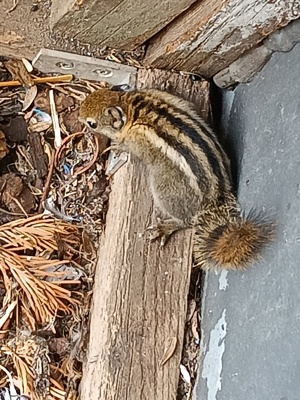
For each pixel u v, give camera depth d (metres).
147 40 0.42
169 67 0.42
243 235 0.36
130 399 0.40
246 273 0.37
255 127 0.39
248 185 0.39
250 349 0.35
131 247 0.41
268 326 0.34
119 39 0.41
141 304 0.41
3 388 0.42
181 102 0.41
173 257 0.42
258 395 0.34
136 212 0.42
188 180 0.39
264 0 0.35
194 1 0.38
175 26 0.40
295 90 0.36
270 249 0.35
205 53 0.40
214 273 0.41
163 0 0.37
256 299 0.36
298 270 0.32
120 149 0.42
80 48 0.42
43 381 0.42
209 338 0.41
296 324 0.32
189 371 0.42
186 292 0.42
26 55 0.42
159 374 0.41
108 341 0.41
